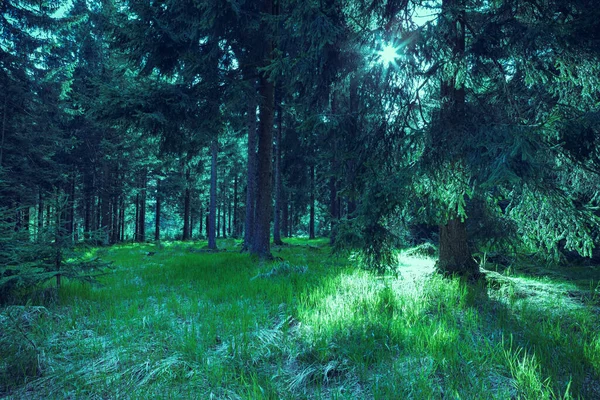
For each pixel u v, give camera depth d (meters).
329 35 5.97
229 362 3.44
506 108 5.78
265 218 11.26
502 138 4.48
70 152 21.22
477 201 6.75
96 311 5.36
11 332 3.99
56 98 16.53
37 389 3.04
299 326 4.45
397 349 3.61
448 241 6.82
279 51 7.23
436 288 5.72
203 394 2.90
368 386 2.99
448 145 5.26
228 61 11.68
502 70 5.29
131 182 26.25
